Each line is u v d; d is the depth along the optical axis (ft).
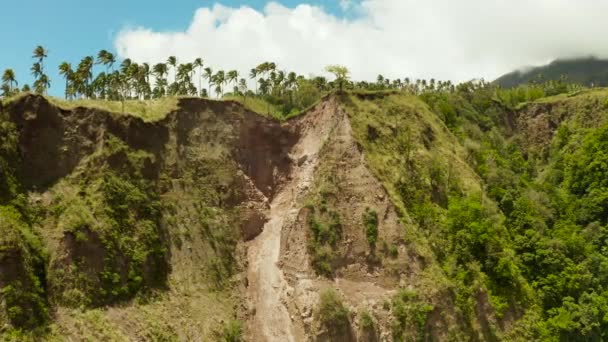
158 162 268.00
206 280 250.98
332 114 322.14
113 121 257.55
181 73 385.70
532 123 509.76
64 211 224.33
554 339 260.42
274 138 327.88
